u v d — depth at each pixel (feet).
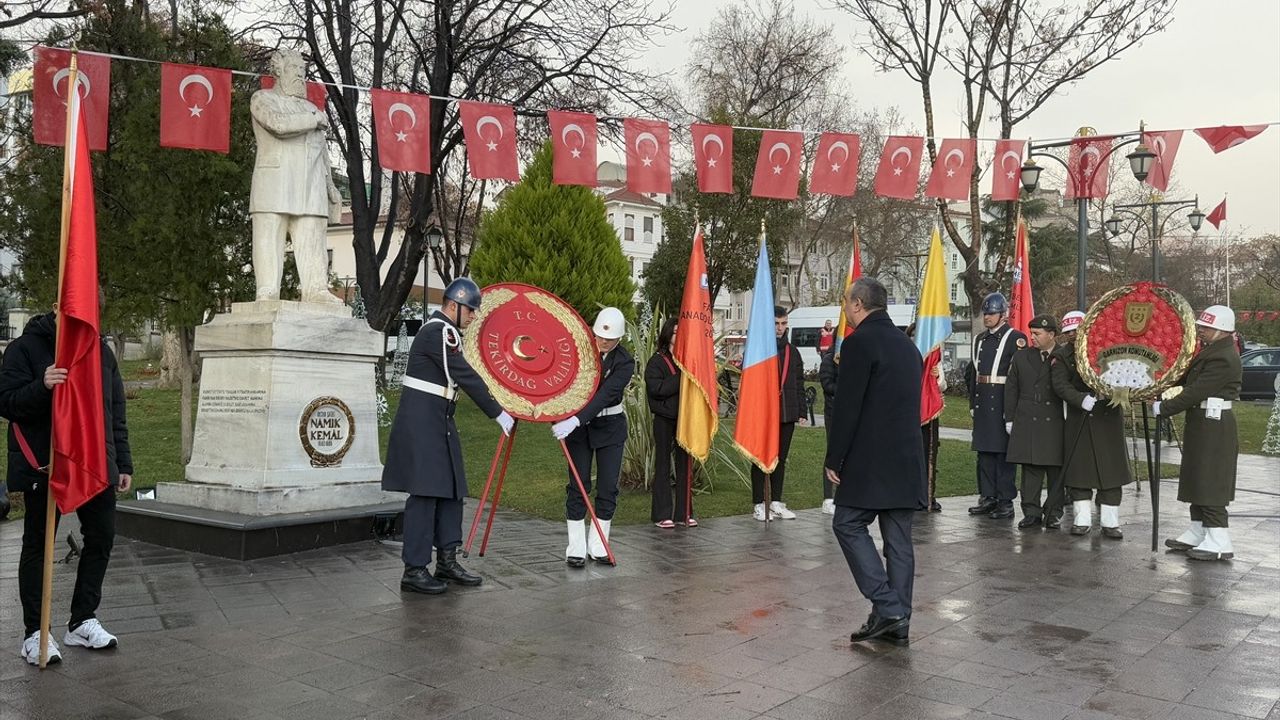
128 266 38.14
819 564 23.44
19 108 40.86
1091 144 39.37
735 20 103.45
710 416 29.14
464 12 61.36
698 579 21.62
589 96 63.41
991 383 31.86
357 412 26.32
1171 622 18.15
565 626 17.42
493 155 27.40
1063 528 29.84
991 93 71.20
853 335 17.02
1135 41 67.62
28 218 39.75
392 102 26.61
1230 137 29.37
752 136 87.15
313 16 61.41
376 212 63.72
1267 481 42.16
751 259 90.99
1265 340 168.76
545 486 36.17
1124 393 25.79
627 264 63.57
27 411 14.78
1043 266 162.30
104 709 12.85
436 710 12.99
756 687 14.12
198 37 41.19
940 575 22.50
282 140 26.07
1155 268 90.99
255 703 13.17
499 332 23.04
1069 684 14.37
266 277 26.04
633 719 12.75
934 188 31.37
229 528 22.63
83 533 15.70
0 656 15.15
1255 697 13.80
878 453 16.52
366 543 24.80
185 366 41.06
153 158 37.60
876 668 15.11
